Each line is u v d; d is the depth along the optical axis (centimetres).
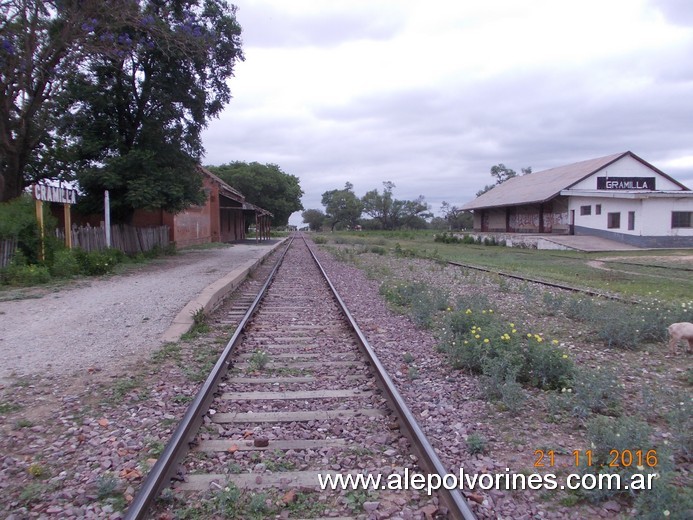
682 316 919
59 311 1073
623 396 575
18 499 372
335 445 452
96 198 2278
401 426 481
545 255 3033
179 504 361
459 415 523
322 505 362
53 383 625
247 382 626
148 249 2552
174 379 641
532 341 659
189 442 446
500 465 420
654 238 3428
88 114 2261
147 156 2138
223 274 1720
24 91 1889
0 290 1360
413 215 11369
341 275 1894
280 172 8044
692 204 3459
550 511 360
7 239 1530
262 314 1075
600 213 3831
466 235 4819
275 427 493
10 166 1961
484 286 1555
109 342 821
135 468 415
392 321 1018
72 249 1742
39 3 1653
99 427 497
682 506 332
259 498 357
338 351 774
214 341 844
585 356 757
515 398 532
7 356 741
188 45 2098
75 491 382
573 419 513
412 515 349
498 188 6488
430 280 1711
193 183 2345
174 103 2355
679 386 624
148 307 1102
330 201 12750
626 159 4306
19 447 458
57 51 1786
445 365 702
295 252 3462
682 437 442
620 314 888
